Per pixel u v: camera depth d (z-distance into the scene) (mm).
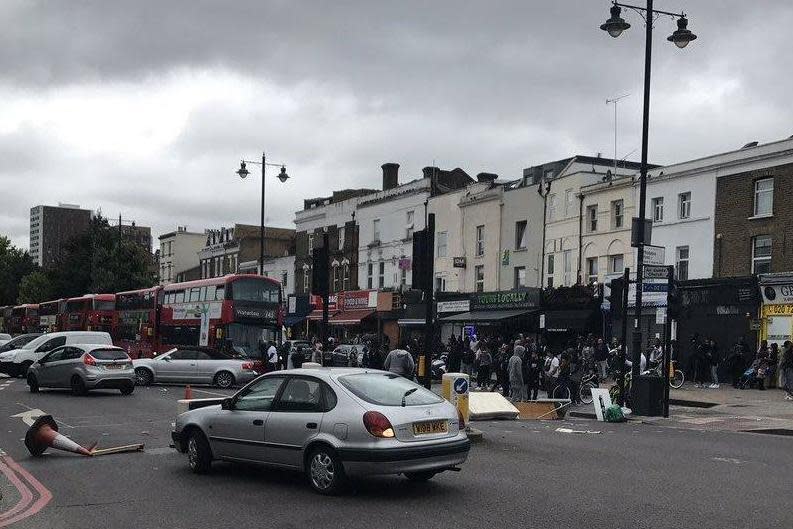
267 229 78125
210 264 80375
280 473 10750
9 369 32938
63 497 9383
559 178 40969
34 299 88688
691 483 10078
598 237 38156
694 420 18766
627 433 16094
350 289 57844
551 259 41375
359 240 57469
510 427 17188
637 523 7848
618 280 20625
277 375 10203
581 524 7809
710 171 33000
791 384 23516
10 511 8656
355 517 8156
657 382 19625
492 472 10906
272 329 32750
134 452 12922
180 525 7914
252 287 32625
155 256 102688
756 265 31031
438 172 53000
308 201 68000
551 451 13094
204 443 10703
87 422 17391
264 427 9875
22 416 18469
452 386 14219
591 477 10516
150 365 28953
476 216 46938
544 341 38500
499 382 27078
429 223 14633
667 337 19484
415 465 8953
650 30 20219
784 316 28359
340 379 9562
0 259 107750
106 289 69562
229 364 28484
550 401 19969
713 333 30891
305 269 63312
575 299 37031
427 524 7824
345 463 8961
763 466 11570
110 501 9109
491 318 40188
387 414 8984
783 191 29984
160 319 37281
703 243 33125
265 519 8117
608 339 35031
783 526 7770
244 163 38375
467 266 47406
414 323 47594
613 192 37531
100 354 24562
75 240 74875
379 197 55625
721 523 7867
